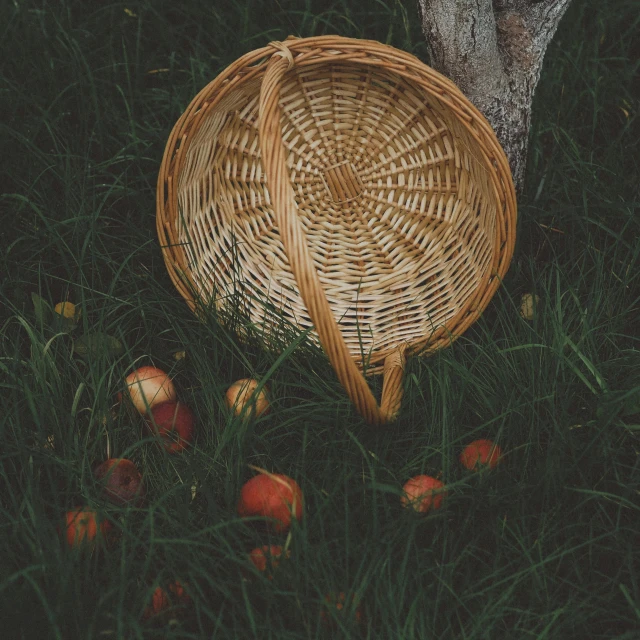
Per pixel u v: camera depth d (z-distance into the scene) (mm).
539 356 1923
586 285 2072
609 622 1731
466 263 2006
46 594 1703
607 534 1744
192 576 1700
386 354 1978
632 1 2379
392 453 1884
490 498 1799
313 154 2043
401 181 2041
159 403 1896
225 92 1878
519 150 2051
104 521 1755
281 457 1894
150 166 2219
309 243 2055
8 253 2055
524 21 1936
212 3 2436
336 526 1772
